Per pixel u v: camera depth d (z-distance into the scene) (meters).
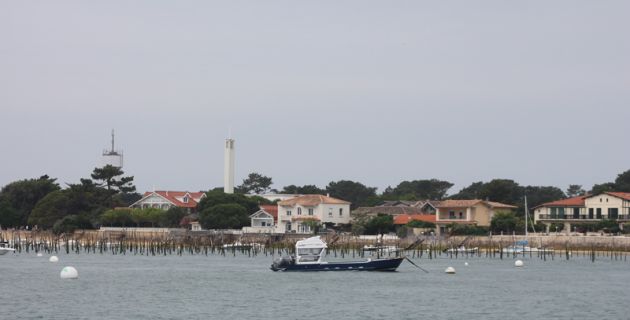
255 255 192.50
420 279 130.62
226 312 94.25
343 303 101.56
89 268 149.88
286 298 105.69
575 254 198.75
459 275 139.38
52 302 101.12
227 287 117.25
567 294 113.56
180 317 90.69
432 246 197.88
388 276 134.75
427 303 102.75
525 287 121.69
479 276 138.00
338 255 192.62
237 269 147.88
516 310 98.38
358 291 113.12
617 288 121.38
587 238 198.75
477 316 93.81
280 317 91.19
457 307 99.94
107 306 98.25
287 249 196.25
